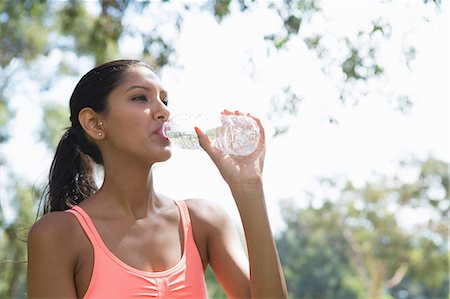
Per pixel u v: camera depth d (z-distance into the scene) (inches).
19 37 430.3
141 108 100.3
